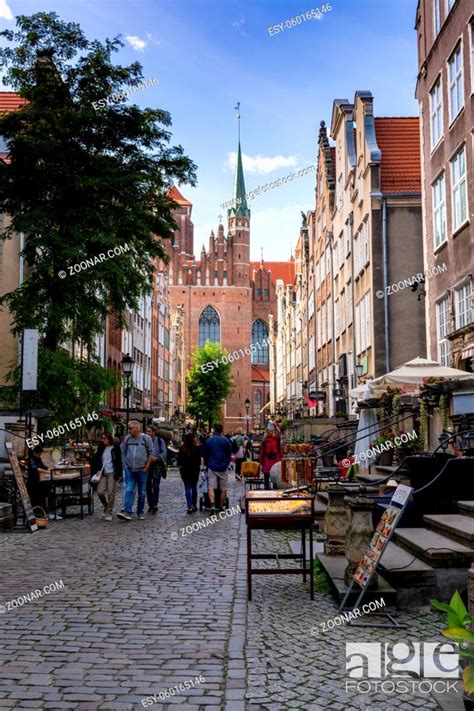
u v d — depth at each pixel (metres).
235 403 109.81
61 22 22.47
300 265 62.16
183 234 112.75
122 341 49.03
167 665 5.59
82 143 22.23
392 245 28.44
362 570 7.21
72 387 21.80
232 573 9.35
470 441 10.09
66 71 22.31
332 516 9.78
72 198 21.59
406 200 28.45
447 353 21.97
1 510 13.53
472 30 18.83
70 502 16.25
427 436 15.51
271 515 8.08
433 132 23.20
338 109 36.19
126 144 22.84
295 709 4.72
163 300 74.94
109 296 22.80
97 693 4.98
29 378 18.42
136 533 13.09
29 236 21.45
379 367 27.86
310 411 52.53
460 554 7.43
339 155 37.75
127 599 7.79
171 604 7.59
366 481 14.12
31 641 6.21
